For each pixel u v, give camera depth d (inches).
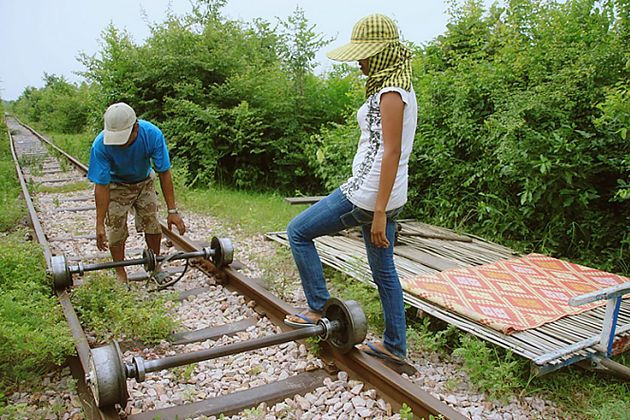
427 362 140.4
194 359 114.6
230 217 309.4
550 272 193.6
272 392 122.4
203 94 447.5
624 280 184.4
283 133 438.0
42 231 254.8
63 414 115.9
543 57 242.5
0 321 132.0
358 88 339.0
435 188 285.7
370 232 125.3
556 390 128.6
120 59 486.3
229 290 190.4
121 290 176.4
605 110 186.9
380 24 112.1
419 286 172.7
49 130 1369.3
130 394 123.0
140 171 186.9
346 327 127.7
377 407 117.0
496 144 241.8
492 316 148.3
